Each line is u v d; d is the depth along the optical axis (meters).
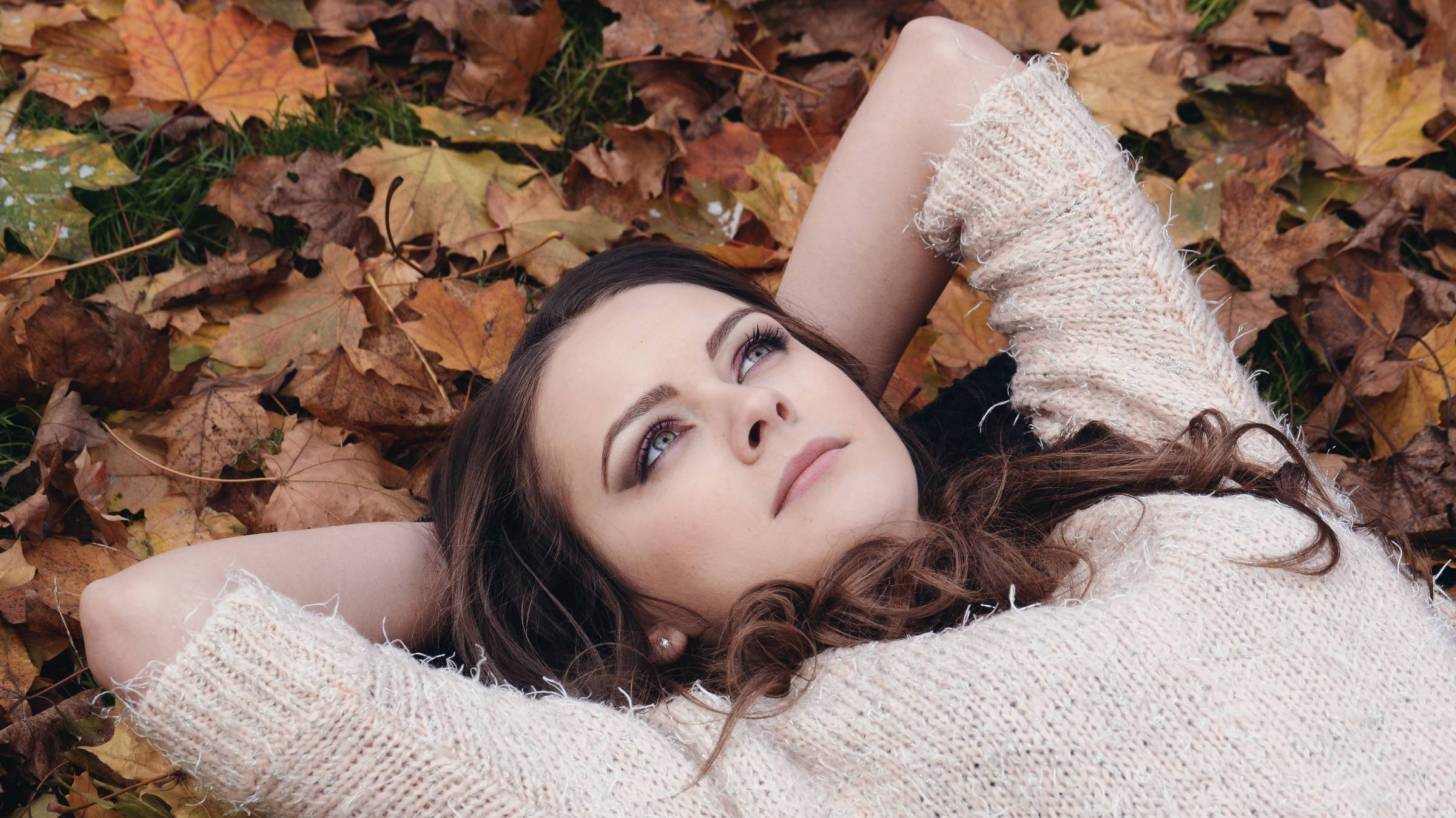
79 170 2.17
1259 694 1.27
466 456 1.73
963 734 1.28
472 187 2.27
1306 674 1.29
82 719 1.69
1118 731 1.25
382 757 1.27
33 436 2.02
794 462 1.49
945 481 1.72
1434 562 1.89
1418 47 2.43
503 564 1.68
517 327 2.04
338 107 2.39
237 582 1.36
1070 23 2.49
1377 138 2.31
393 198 2.22
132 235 2.25
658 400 1.53
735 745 1.32
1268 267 2.19
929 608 1.46
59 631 1.80
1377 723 1.28
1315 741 1.26
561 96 2.47
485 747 1.28
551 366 1.63
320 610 1.52
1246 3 2.49
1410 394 2.00
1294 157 2.31
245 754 1.28
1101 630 1.30
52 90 2.27
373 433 2.02
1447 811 1.27
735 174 2.37
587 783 1.28
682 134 2.44
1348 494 1.72
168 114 2.34
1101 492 1.58
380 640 1.60
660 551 1.52
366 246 2.24
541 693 1.55
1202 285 2.17
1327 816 1.23
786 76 2.49
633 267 1.75
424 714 1.29
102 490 1.86
